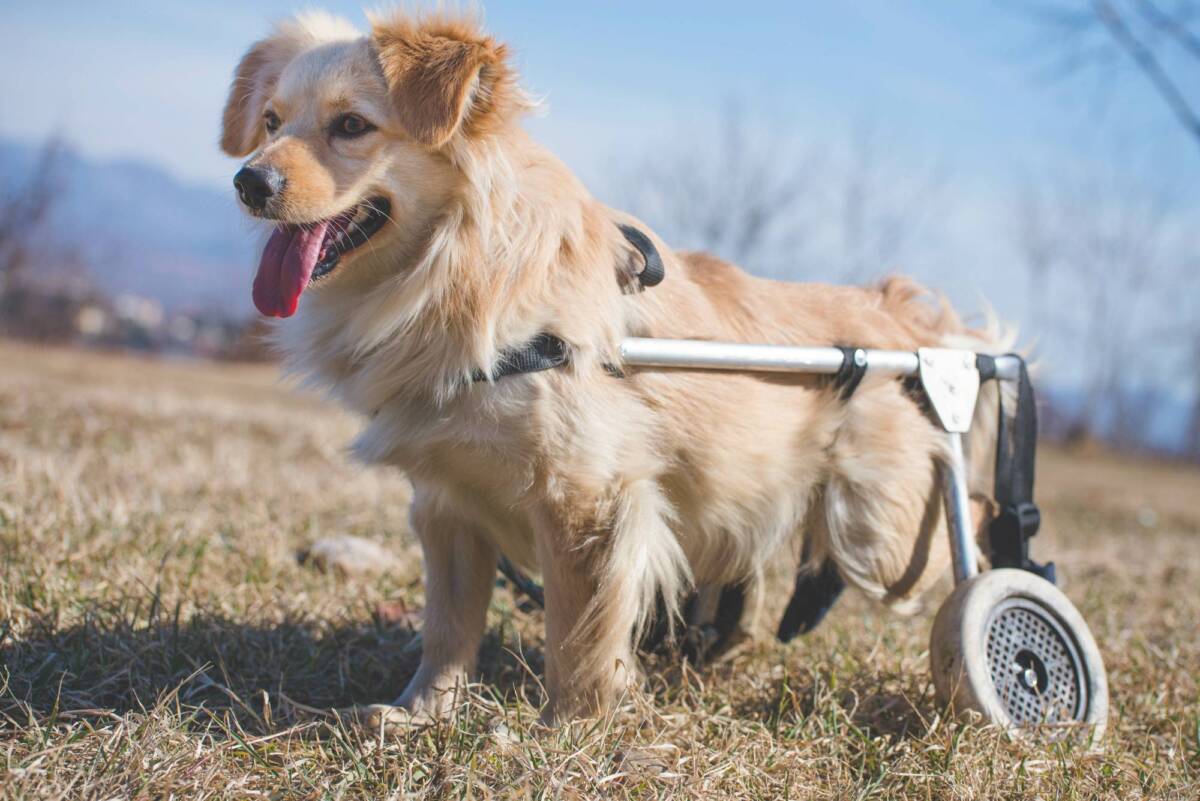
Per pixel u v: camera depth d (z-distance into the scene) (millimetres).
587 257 1282
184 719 1218
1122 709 1389
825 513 1409
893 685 1398
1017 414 1438
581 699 1277
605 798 1133
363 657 1427
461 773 1141
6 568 1468
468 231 1254
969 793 1185
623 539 1277
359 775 1145
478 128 1268
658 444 1307
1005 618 1325
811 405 1385
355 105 1271
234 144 1453
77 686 1279
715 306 1382
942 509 1435
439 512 1356
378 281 1295
